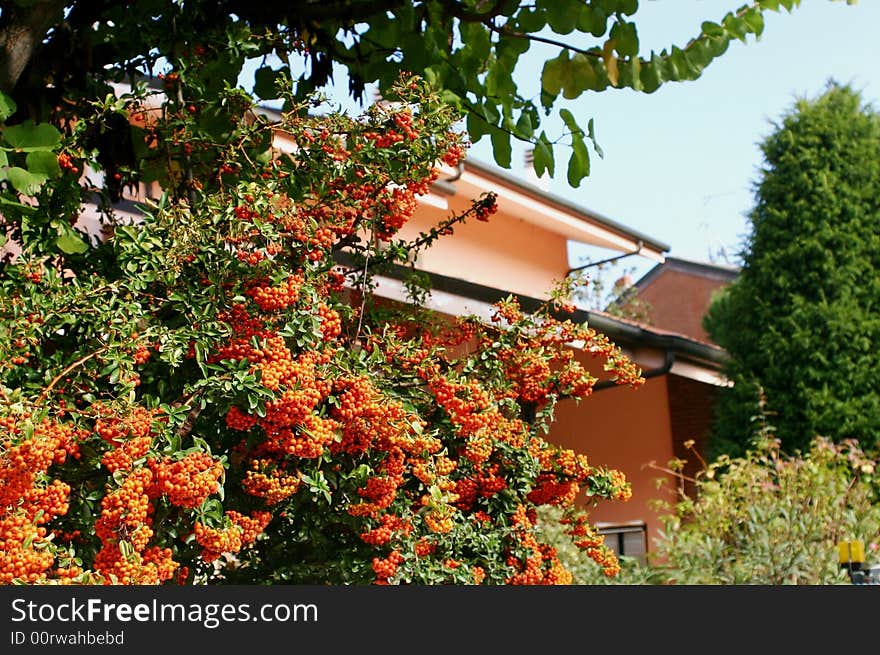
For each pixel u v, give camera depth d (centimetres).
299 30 349
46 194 269
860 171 1255
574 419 1230
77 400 254
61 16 301
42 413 217
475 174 935
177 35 315
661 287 2272
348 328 331
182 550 279
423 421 297
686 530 773
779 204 1262
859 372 1130
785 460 991
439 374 306
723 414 1175
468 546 332
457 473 331
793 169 1267
